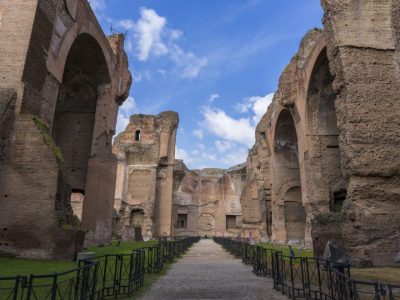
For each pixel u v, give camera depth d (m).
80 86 22.47
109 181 21.41
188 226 50.97
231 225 52.44
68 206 12.04
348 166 12.48
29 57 12.80
